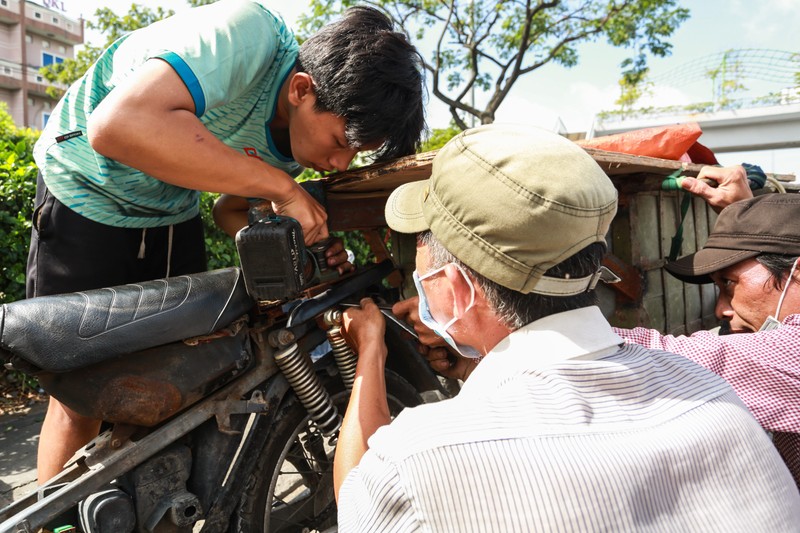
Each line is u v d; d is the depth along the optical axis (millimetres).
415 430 853
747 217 1539
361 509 860
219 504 1496
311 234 1617
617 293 2184
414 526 787
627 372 940
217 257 4852
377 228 2107
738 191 1988
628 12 13688
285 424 1628
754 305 1520
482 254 920
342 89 1582
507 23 14312
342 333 1605
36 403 4059
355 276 1813
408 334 1787
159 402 1360
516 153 897
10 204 4059
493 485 771
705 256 1598
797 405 1311
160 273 2109
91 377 1296
